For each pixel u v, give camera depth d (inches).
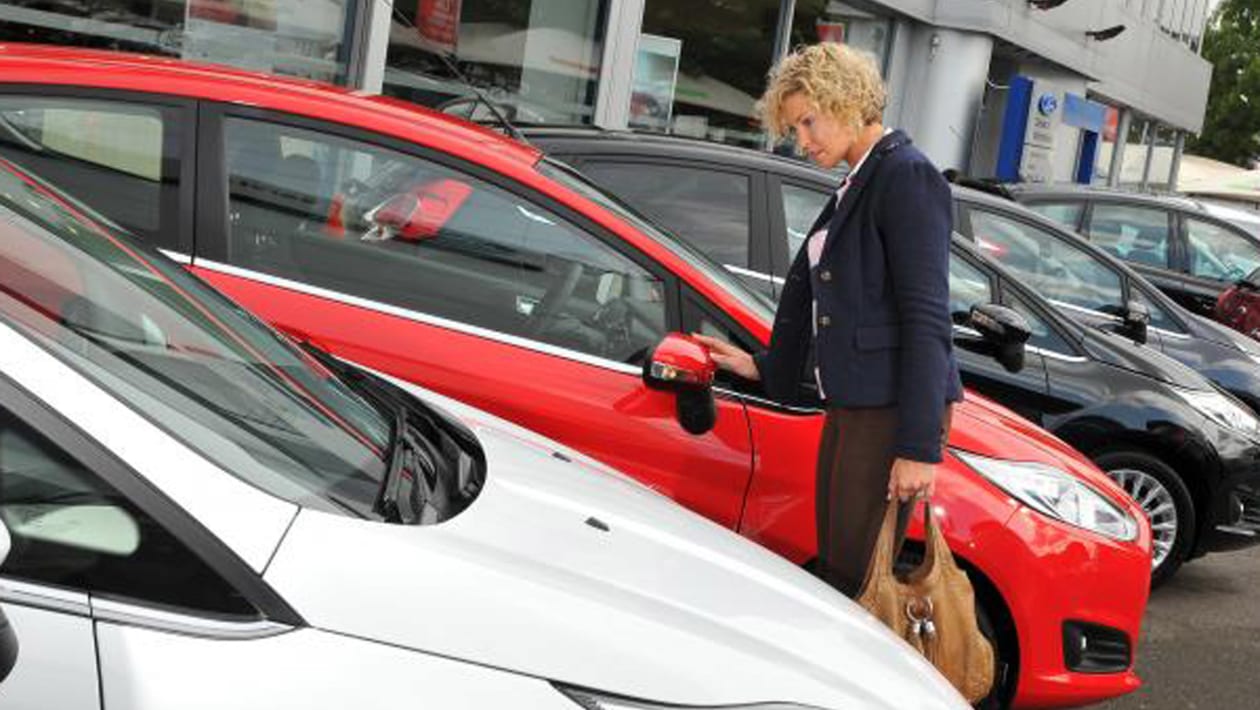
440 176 157.1
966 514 160.7
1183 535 269.7
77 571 76.0
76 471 77.4
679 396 148.0
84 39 348.2
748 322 159.5
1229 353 326.6
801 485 154.5
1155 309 327.0
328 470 93.4
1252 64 2074.3
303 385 108.7
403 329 151.9
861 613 109.3
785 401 155.3
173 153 151.3
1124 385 262.8
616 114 553.9
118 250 110.5
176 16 369.4
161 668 74.0
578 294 157.1
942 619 138.1
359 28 424.2
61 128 149.4
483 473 107.6
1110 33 961.5
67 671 73.6
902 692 96.1
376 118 157.4
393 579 81.1
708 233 238.5
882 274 143.5
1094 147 1051.3
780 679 88.7
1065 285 315.6
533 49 507.8
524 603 84.0
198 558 77.1
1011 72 922.1
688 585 97.2
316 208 154.0
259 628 76.5
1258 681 234.2
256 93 154.9
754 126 642.2
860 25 708.7
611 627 85.7
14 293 90.4
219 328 108.9
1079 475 170.7
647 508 112.8
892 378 143.3
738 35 621.3
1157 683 225.3
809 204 246.7
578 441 152.0
